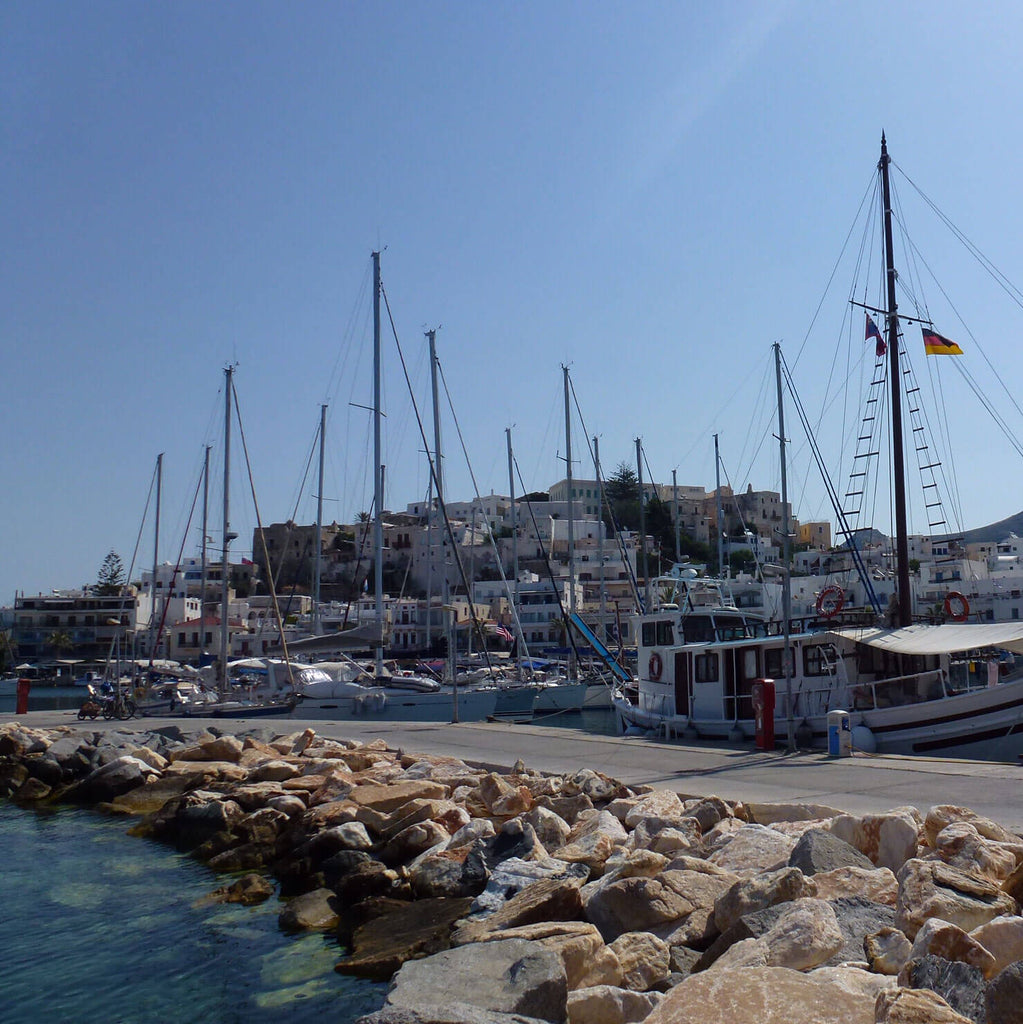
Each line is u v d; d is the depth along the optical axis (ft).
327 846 53.31
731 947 27.76
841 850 35.01
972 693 74.54
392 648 322.34
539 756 77.51
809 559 333.83
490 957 28.32
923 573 262.47
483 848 46.62
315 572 221.25
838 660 84.58
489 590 387.55
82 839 67.51
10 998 37.04
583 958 29.40
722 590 139.33
